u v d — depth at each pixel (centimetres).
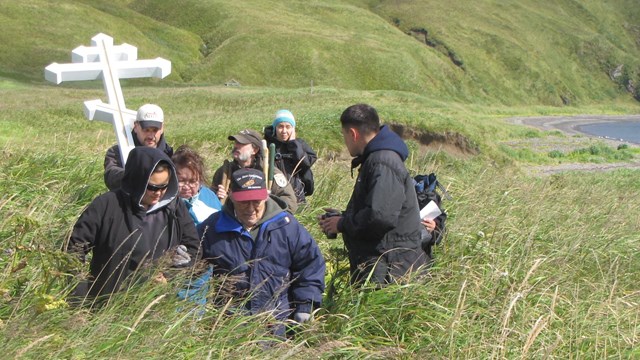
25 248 433
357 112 530
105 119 629
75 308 423
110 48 639
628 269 708
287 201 650
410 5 17750
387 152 524
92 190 779
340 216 551
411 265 543
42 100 4625
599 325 521
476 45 17000
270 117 3234
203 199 564
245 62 12294
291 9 15238
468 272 572
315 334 474
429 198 592
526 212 838
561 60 18588
